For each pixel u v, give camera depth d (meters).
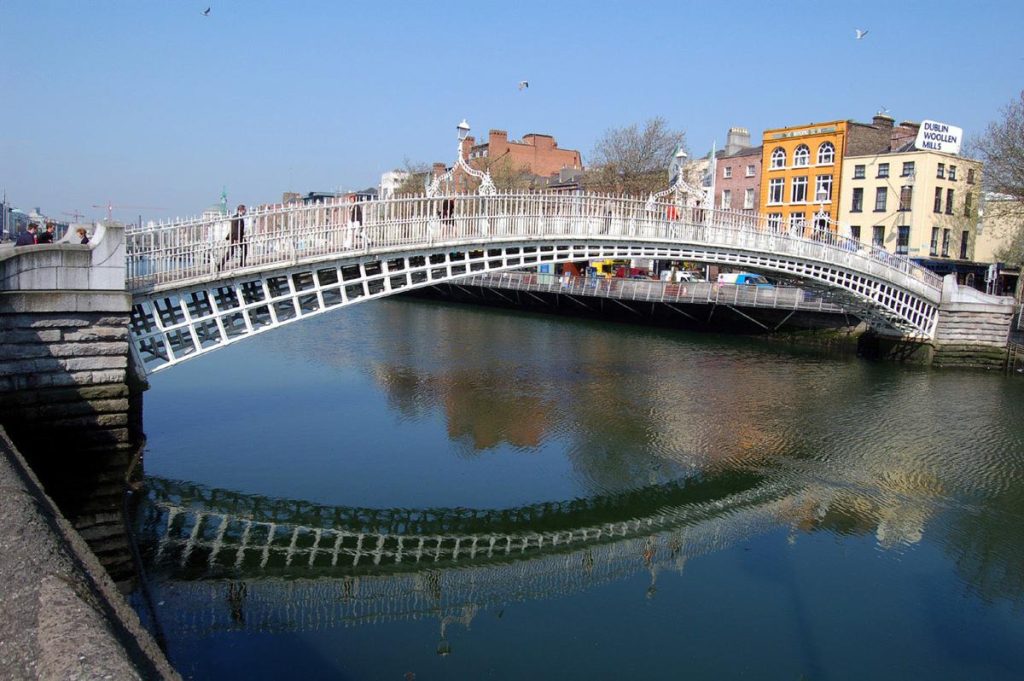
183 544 13.00
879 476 17.12
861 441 19.83
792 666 9.59
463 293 63.25
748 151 59.19
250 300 19.45
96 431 14.74
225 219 17.11
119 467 15.03
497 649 9.88
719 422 21.70
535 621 10.70
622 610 11.03
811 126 53.00
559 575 12.27
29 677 3.38
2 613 4.11
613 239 24.69
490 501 15.45
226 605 10.90
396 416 21.61
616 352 35.69
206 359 31.05
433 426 20.62
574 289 50.88
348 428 20.22
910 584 11.91
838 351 37.97
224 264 17.17
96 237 14.47
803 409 23.61
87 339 14.49
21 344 13.88
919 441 19.86
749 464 17.81
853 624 10.67
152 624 10.21
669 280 50.81
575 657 9.70
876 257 32.94
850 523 14.35
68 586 4.40
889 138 53.56
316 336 39.16
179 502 14.84
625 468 17.44
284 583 11.75
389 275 19.95
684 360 33.56
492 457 18.06
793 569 12.45
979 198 51.56
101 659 3.48
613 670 9.39
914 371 31.98
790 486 16.41
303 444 18.69
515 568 12.51
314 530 13.90
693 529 14.12
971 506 15.25
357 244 19.06
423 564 12.58
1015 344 32.50
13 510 5.64
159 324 16.59
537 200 23.34
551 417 21.88
